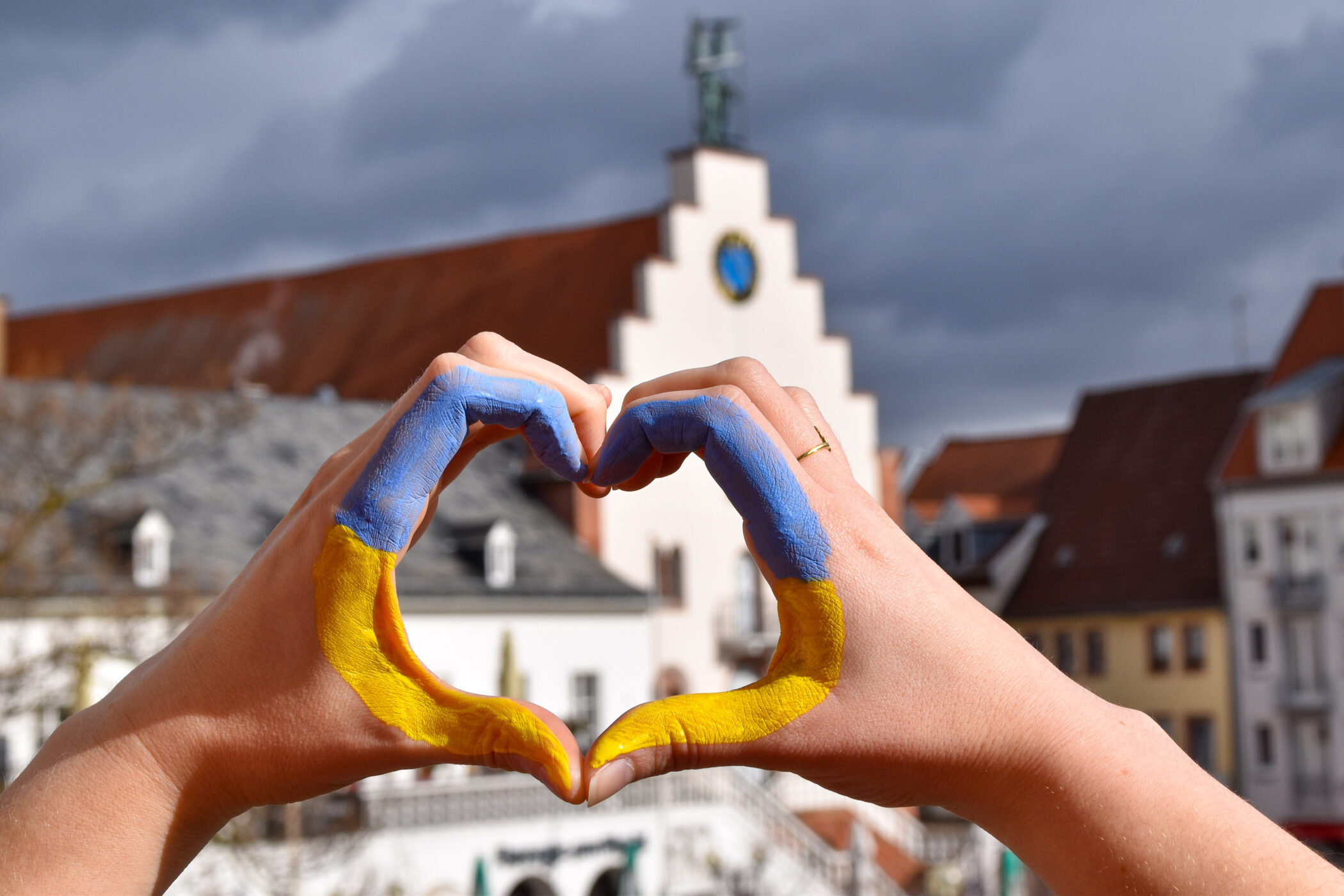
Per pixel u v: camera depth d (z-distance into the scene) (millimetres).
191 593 22656
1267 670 52094
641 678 39781
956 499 59938
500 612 37031
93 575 28938
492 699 2045
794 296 48094
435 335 49500
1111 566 56406
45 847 2102
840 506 2078
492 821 30469
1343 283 54406
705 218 46219
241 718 2100
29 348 56625
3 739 23938
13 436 24922
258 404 39844
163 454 34312
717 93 46938
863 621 2035
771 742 2031
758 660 46062
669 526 44125
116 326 55656
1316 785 50750
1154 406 59219
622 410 2129
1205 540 54500
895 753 2014
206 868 22422
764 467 2062
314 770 2098
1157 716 54625
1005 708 2008
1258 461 52969
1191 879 1902
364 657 2078
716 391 2121
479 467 42469
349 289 52375
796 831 36344
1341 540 50875
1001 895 30531
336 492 2105
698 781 34312
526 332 47750
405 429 2080
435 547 37844
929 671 2023
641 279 44719
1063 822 1967
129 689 2180
